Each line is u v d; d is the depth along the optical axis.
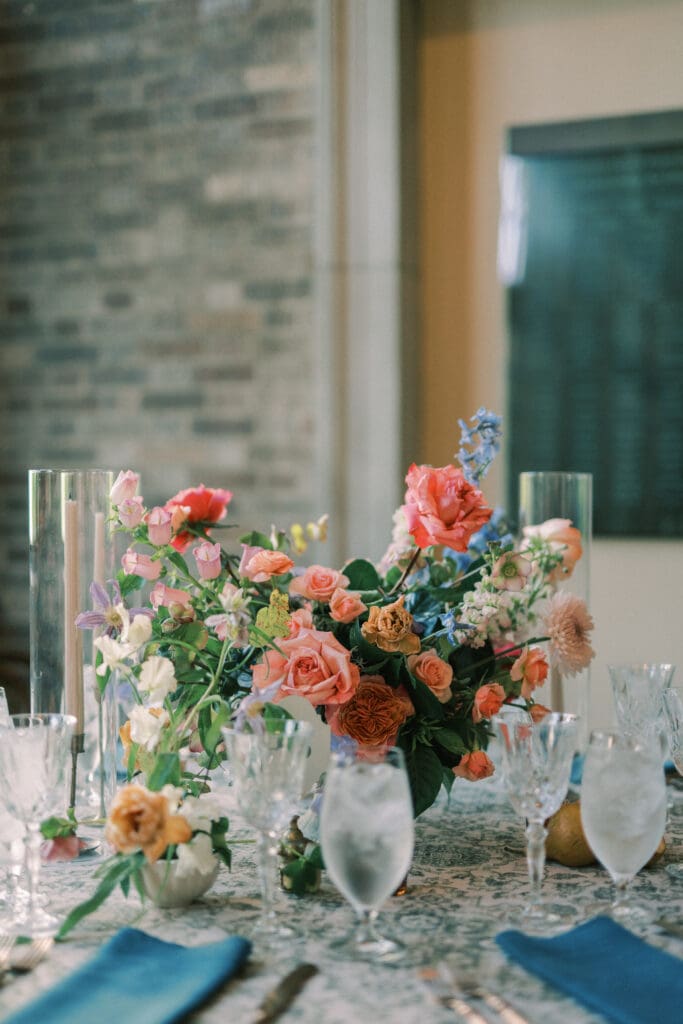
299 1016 0.91
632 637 3.21
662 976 0.95
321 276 3.25
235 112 3.43
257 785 1.06
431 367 3.38
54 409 3.69
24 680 3.36
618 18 3.17
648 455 3.19
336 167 3.22
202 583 1.31
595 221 3.21
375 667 1.28
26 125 3.68
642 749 1.08
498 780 1.70
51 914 1.16
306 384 3.40
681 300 3.14
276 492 3.44
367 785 0.99
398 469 3.22
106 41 3.57
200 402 3.52
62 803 1.20
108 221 3.60
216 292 3.49
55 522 1.40
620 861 1.09
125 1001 0.91
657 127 3.14
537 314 3.27
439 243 3.35
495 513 1.68
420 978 0.98
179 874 1.15
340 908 1.16
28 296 3.71
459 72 3.31
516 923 1.11
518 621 1.34
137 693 1.26
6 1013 0.92
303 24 3.34
